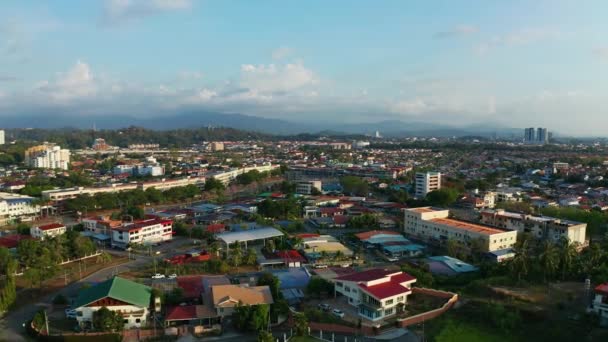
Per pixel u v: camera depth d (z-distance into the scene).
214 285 128.88
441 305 124.12
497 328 112.88
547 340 107.25
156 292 123.88
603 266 140.38
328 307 123.00
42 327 113.00
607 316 110.69
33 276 142.75
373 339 107.69
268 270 160.75
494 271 147.88
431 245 196.38
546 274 137.50
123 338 109.81
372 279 126.88
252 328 111.62
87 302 113.75
